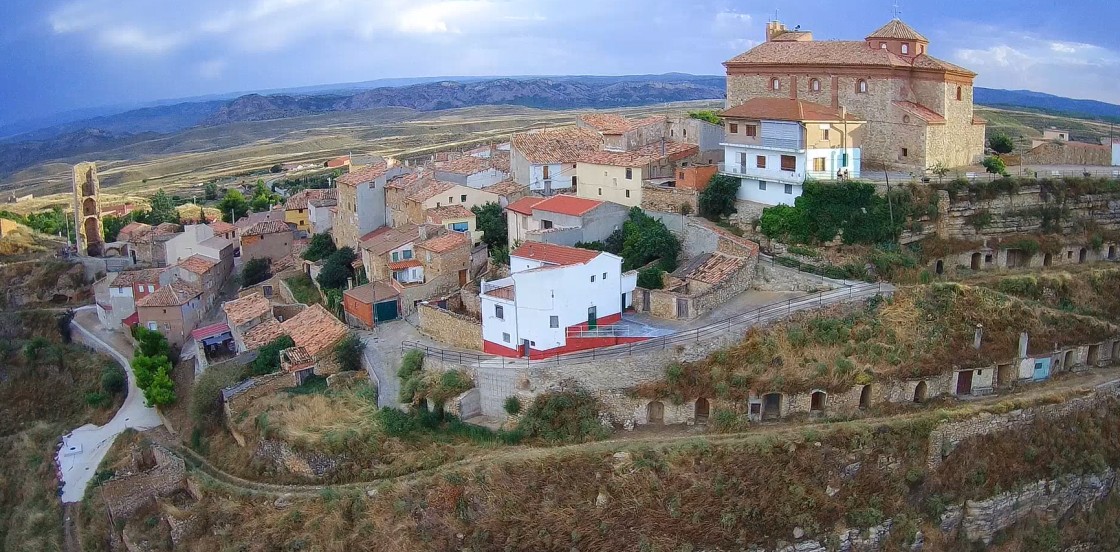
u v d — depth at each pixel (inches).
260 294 3804.1
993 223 3179.1
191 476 2583.7
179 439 2935.5
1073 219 3272.6
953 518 2297.0
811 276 2878.9
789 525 2172.7
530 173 3912.4
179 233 4896.7
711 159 3784.5
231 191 7214.6
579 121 4630.9
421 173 4293.8
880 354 2511.1
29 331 4197.8
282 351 2957.7
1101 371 2738.7
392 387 2709.2
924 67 3464.6
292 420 2561.5
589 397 2443.4
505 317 2652.6
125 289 3998.5
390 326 3211.1
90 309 4471.0
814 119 3144.7
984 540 2321.6
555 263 2723.9
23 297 4648.1
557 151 4033.0
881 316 2637.8
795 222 3061.0
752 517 2160.4
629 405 2439.7
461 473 2228.1
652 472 2183.8
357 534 2167.8
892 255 2974.9
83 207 5196.9
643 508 2143.2
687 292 2866.6
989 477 2336.4
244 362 3026.6
